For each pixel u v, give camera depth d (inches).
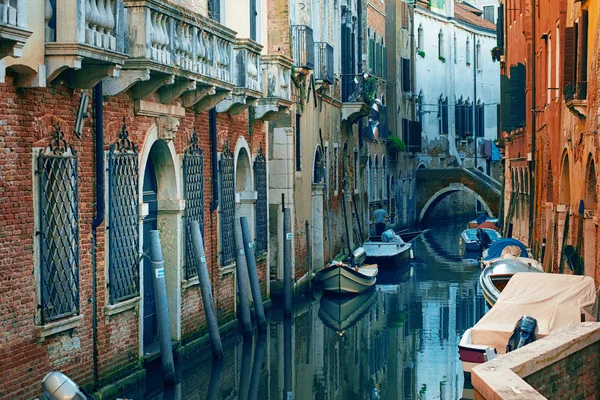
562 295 614.9
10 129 404.2
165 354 535.2
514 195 1342.3
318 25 1070.4
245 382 576.7
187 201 617.3
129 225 528.1
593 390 437.4
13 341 407.5
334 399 548.4
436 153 2194.9
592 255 706.2
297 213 935.0
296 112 927.7
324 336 746.2
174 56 526.3
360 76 1293.1
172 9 515.8
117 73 457.1
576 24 745.0
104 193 493.4
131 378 522.3
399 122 1835.6
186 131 617.0
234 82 645.3
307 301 930.1
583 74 700.7
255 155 807.1
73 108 459.2
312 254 1058.7
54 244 443.5
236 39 665.6
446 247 1539.1
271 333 740.0
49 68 416.5
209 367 601.6
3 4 350.0
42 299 428.5
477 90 2418.8
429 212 2084.2
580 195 730.2
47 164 435.5
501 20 1496.1
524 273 648.4
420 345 714.2
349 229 1291.8
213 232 677.3
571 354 412.8
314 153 1038.4
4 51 359.3
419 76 2102.6
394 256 1220.5
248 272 719.7
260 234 831.7
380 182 1673.2
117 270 510.9
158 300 534.3
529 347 397.4
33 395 423.2
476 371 348.8
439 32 2214.6
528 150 1127.6
